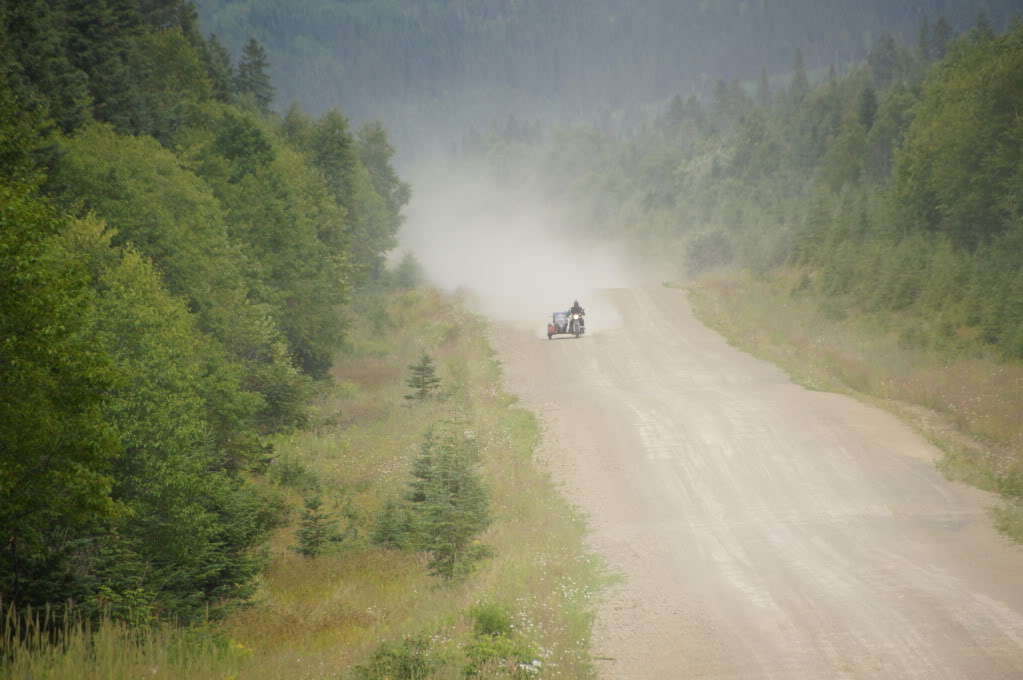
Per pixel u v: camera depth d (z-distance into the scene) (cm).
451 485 1900
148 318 2028
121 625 1260
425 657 1139
